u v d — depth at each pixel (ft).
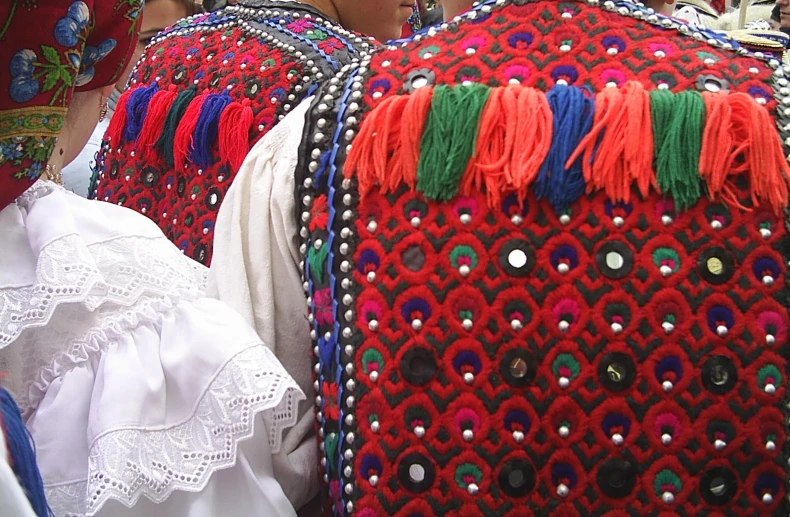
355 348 2.12
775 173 1.92
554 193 1.95
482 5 2.26
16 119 2.33
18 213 2.52
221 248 2.61
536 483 2.00
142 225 2.71
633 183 1.95
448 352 2.02
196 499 2.31
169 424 2.32
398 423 2.06
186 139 3.37
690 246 1.94
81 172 4.73
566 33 2.11
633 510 1.98
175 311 2.48
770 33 3.31
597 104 1.96
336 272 2.17
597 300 1.96
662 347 1.94
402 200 2.08
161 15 4.83
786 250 1.95
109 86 2.79
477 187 2.01
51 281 2.30
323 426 2.27
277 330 2.62
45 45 2.30
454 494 2.03
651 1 2.76
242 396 2.27
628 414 1.96
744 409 1.94
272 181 2.56
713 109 1.94
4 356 2.37
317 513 2.73
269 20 3.52
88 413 2.34
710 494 1.96
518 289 1.99
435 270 2.03
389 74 2.22
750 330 1.94
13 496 1.30
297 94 3.27
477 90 2.02
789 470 1.96
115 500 2.27
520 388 1.99
